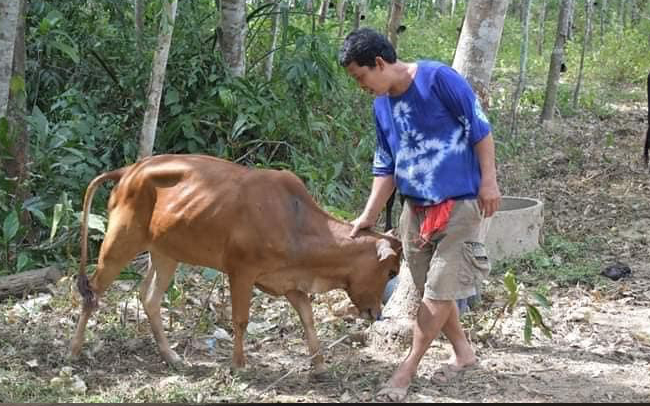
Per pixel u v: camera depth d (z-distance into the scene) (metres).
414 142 4.68
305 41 9.84
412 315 5.75
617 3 28.44
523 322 6.38
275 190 4.98
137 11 10.51
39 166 8.20
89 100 9.43
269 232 4.91
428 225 4.71
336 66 10.89
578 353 5.79
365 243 4.99
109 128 9.27
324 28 11.84
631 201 10.40
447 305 4.82
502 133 13.20
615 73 20.39
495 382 5.19
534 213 8.18
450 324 5.32
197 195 5.02
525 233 8.09
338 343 5.87
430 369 5.39
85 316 5.46
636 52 20.83
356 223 5.05
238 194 4.95
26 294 6.88
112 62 10.24
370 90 4.64
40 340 5.85
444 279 4.74
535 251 8.12
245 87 9.57
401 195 4.89
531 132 13.97
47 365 5.50
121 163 9.36
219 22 10.37
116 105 9.91
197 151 9.33
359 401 4.91
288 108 9.84
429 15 25.45
